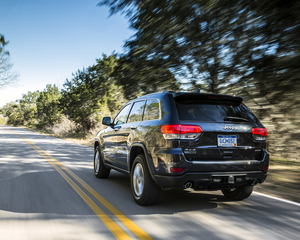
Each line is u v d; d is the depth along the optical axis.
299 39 5.68
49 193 5.24
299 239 3.24
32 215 4.00
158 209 4.38
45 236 3.26
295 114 6.62
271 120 7.11
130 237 3.26
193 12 7.00
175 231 3.46
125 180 6.71
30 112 73.19
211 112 4.30
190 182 4.02
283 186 6.21
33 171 7.68
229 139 4.19
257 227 3.62
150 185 4.36
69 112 31.80
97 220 3.83
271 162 9.08
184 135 4.00
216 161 4.07
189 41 7.58
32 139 23.38
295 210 4.40
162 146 4.10
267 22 5.97
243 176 4.21
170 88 8.84
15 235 3.29
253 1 5.91
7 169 8.00
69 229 3.49
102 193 5.34
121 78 9.82
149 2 7.73
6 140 21.50
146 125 4.62
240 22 6.32
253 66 6.48
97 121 25.36
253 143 4.36
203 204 4.70
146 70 8.88
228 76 7.29
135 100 5.70
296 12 5.56
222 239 3.23
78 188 5.70
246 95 6.88
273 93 6.41
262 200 5.02
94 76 18.22
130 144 5.04
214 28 6.90
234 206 4.60
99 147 6.88
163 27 7.82
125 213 4.16
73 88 31.05
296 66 5.65
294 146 7.61
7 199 4.80
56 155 11.83
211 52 7.32
